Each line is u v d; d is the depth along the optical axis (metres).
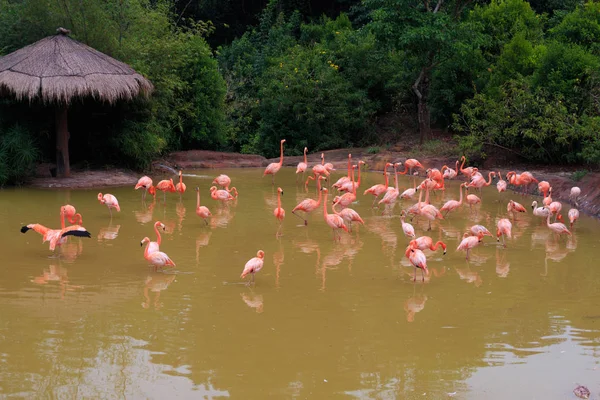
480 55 25.25
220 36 39.03
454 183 20.27
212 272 10.11
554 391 6.41
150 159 21.48
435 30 22.08
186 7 36.31
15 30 20.05
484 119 23.03
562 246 12.04
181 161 24.23
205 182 19.89
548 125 19.36
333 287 9.46
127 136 19.91
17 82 16.69
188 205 15.68
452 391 6.38
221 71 31.97
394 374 6.73
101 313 8.27
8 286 9.26
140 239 12.09
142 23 22.17
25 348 7.19
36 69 17.11
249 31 38.38
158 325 7.91
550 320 8.23
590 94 19.81
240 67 31.77
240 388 6.39
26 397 6.14
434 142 24.36
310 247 11.78
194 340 7.49
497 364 6.99
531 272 10.32
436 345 7.45
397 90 28.47
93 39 20.06
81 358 6.98
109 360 6.94
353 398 6.23
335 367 6.86
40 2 19.52
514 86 20.92
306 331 7.79
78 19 20.02
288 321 8.10
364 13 34.72
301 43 32.72
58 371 6.68
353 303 8.79
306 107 27.23
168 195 17.11
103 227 13.03
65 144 18.48
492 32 26.09
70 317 8.12
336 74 28.64
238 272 10.15
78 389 6.31
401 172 22.33
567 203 16.56
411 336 7.68
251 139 29.20
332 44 30.19
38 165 19.59
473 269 10.49
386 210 15.40
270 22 35.84
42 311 8.30
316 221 14.09
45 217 13.71
